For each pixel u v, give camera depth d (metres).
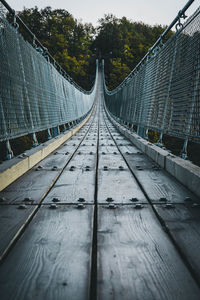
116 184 3.35
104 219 2.23
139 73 9.12
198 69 3.23
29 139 17.53
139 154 5.83
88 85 114.19
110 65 150.25
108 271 1.46
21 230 2.00
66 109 10.32
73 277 1.39
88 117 25.95
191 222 2.13
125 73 109.62
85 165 4.61
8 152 3.77
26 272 1.44
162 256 1.62
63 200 2.70
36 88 5.53
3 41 3.66
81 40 152.00
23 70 4.59
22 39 4.67
